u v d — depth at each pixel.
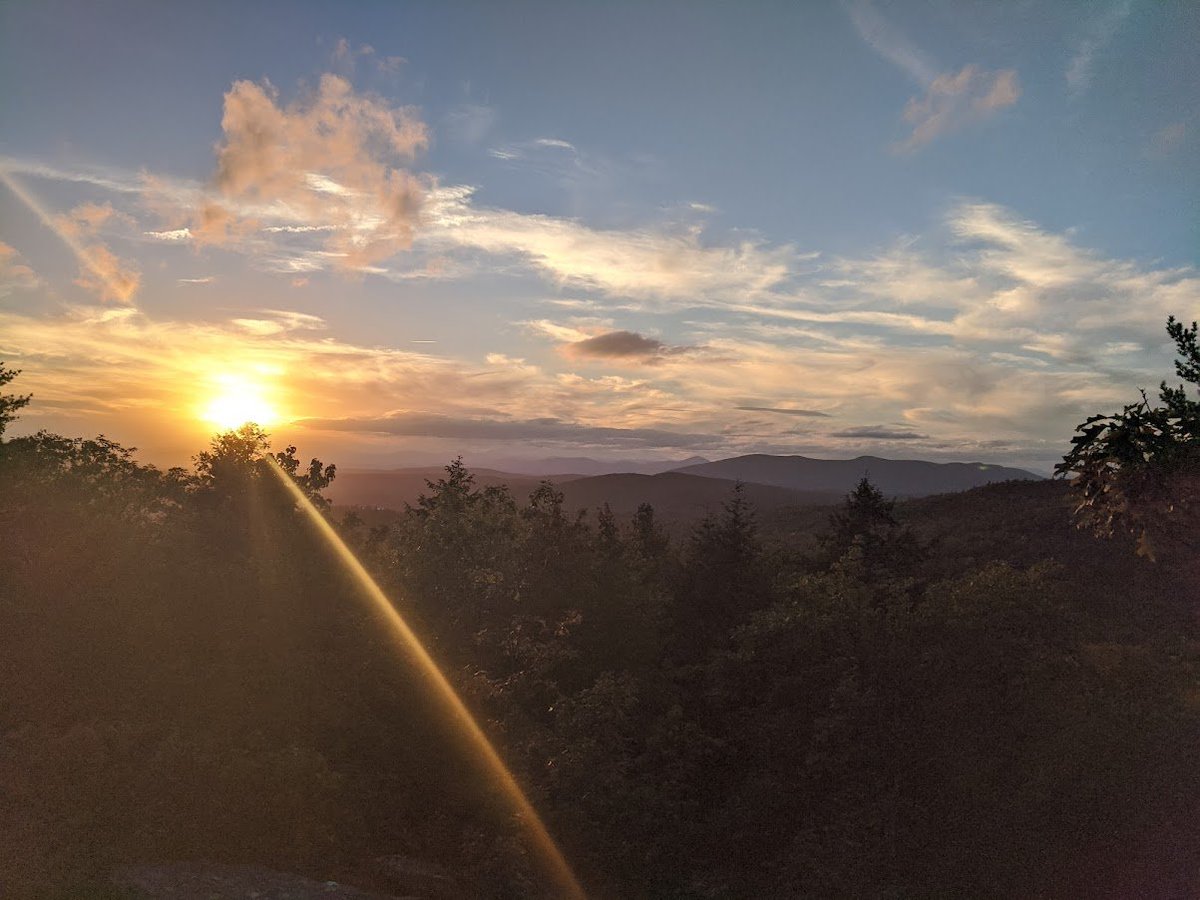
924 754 14.57
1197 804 12.12
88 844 9.41
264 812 11.01
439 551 22.19
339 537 19.64
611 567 23.69
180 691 13.07
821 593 18.81
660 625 23.73
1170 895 11.20
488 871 12.03
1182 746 13.20
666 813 15.43
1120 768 13.02
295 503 19.56
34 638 13.26
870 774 14.77
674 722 17.53
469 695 16.33
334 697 14.47
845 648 16.88
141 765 11.02
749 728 17.27
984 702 14.98
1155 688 15.08
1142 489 6.93
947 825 13.41
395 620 18.00
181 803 10.60
